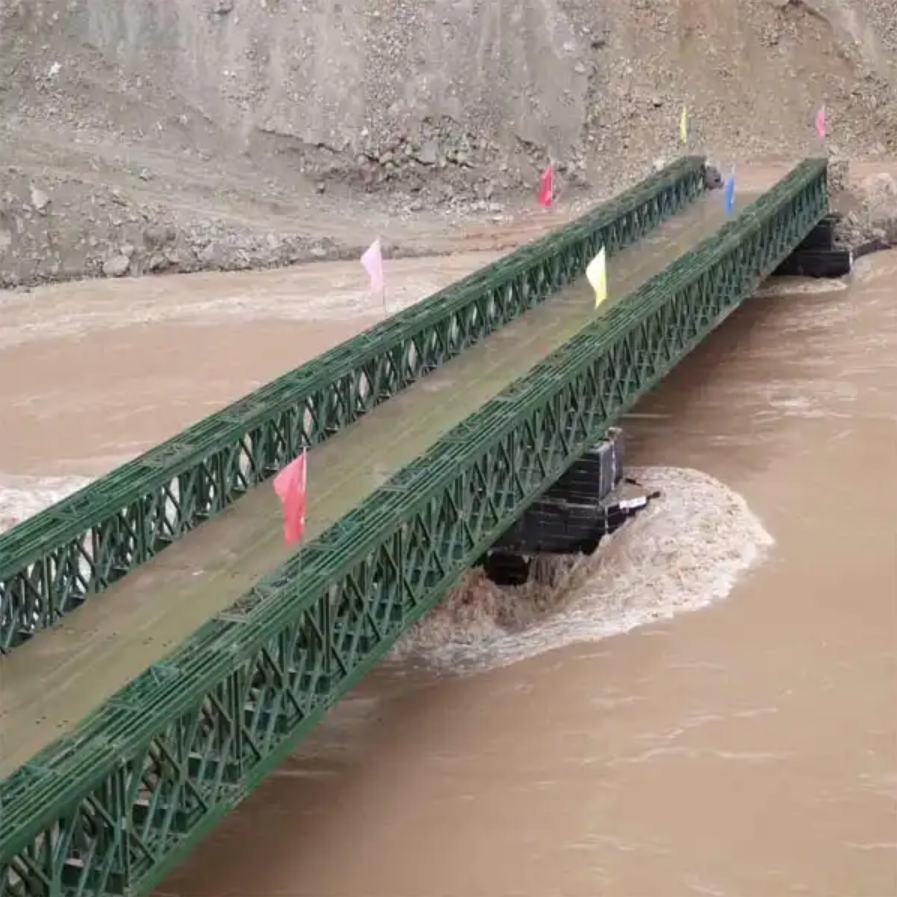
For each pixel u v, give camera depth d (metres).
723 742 15.80
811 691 16.73
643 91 44.91
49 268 36.16
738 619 18.42
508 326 23.95
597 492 20.36
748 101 45.38
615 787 15.11
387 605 14.57
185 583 15.33
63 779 10.23
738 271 27.20
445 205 41.78
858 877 13.62
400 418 19.78
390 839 14.44
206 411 26.98
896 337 30.72
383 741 16.25
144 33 41.78
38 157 38.31
